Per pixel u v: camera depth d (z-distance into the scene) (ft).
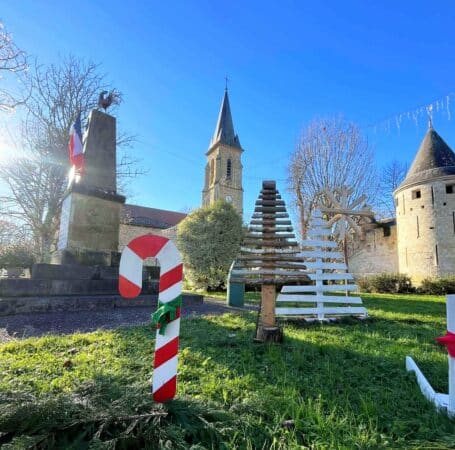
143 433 5.51
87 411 5.77
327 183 63.21
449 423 6.50
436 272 70.03
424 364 10.29
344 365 10.12
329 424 6.23
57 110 47.03
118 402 6.18
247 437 5.80
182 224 54.34
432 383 8.74
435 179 72.79
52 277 22.38
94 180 27.91
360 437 5.87
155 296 23.98
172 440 5.39
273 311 12.93
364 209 24.07
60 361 9.83
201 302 28.02
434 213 72.13
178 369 9.18
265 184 14.49
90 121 29.04
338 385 8.45
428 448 5.58
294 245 13.24
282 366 9.62
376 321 19.15
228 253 50.78
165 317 6.77
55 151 45.88
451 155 75.77
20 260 28.99
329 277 20.11
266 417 6.67
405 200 78.69
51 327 15.98
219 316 19.52
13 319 17.34
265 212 13.94
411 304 30.96
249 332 14.49
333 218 24.67
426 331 16.19
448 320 7.16
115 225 27.86
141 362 9.82
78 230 25.90
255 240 13.42
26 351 10.98
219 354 10.95
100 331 14.23
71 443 5.30
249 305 28.50
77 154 27.61
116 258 26.23
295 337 13.76
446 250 69.51
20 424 5.43
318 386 8.35
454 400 6.89
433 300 37.86
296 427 6.21
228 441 5.73
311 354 11.08
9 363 9.53
